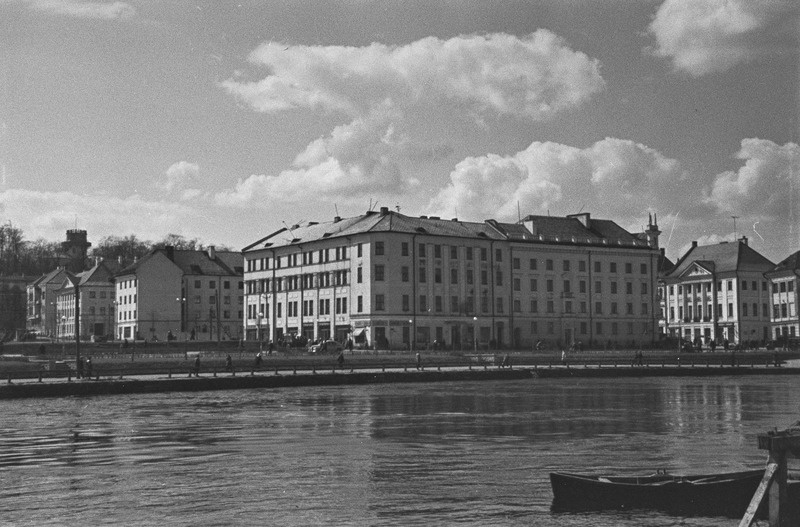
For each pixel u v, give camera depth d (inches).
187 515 1170.6
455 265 5684.1
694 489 1122.7
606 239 6274.6
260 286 6520.7
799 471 1466.5
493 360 4522.6
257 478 1424.7
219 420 2269.9
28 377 3440.0
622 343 6190.9
